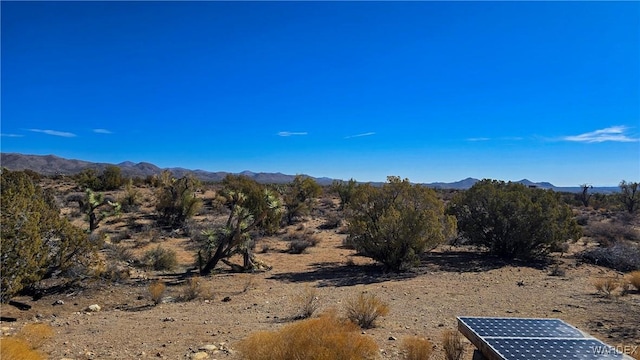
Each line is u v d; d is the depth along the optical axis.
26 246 11.90
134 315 11.27
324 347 5.57
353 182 45.31
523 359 4.65
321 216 40.00
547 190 23.27
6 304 11.79
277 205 27.39
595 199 58.44
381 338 8.37
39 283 13.59
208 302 12.93
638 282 13.09
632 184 48.28
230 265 18.69
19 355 5.71
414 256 17.52
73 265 14.19
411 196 20.03
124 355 7.55
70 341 8.48
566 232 20.20
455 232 20.50
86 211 28.38
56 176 67.69
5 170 17.75
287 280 16.53
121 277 15.82
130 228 30.08
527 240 19.97
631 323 9.42
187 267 19.56
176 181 33.78
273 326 9.50
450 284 14.87
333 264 20.12
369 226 18.80
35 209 13.30
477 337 5.48
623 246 19.94
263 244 25.91
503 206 20.64
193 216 34.09
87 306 12.49
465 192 23.06
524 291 13.47
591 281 15.19
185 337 8.70
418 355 6.60
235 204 19.55
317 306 11.59
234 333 8.91
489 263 19.38
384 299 12.52
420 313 10.70
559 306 11.27
